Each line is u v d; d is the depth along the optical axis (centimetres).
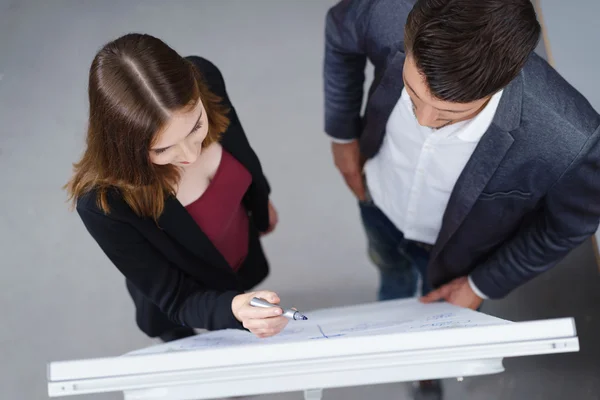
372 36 124
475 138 112
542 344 81
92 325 201
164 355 80
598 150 107
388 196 150
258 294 107
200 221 128
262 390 87
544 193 118
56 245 211
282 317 101
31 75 236
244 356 81
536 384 184
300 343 81
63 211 215
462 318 104
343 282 209
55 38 242
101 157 103
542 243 130
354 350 81
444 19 88
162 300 125
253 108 232
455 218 129
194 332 167
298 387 87
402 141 129
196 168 120
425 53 90
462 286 153
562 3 198
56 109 230
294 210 217
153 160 105
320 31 244
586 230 122
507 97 104
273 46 241
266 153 225
